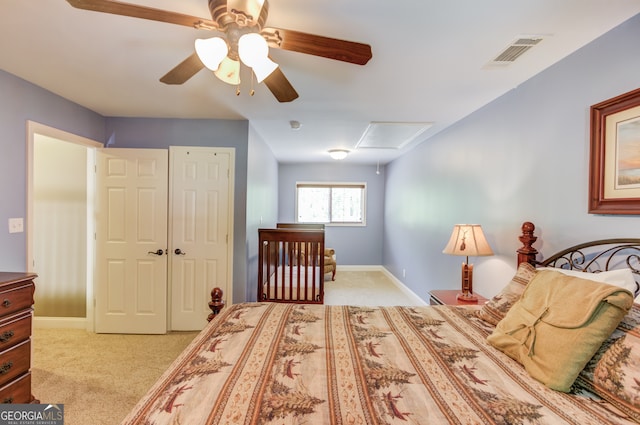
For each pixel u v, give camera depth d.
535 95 2.11
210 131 3.27
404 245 5.10
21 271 2.27
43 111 2.45
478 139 2.84
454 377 1.17
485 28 1.57
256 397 1.01
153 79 2.27
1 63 2.03
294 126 3.43
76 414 1.94
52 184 3.27
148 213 3.21
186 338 3.10
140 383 2.29
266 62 1.33
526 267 1.82
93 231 3.19
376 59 1.91
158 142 3.25
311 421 0.91
